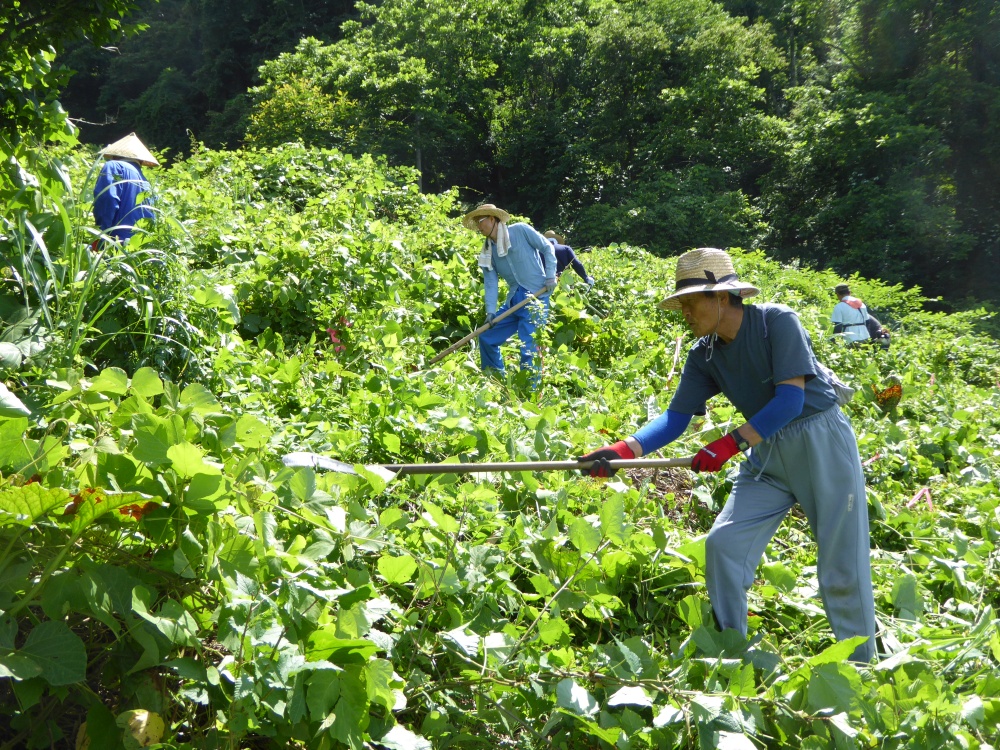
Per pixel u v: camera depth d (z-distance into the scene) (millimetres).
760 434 3398
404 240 8805
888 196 30656
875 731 2805
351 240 7555
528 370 6922
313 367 5738
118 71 53250
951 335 13812
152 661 2273
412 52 38844
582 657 3062
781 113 42156
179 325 4676
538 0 41438
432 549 3314
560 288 8664
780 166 34875
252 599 2389
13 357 3363
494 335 7496
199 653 2365
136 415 2748
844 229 32312
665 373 8102
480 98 39844
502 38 39375
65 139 4605
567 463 3678
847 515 3527
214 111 48906
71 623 2602
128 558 2449
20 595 2314
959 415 7707
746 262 17234
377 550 3059
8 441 2443
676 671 2980
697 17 38438
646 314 9758
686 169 35000
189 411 2949
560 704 2680
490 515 3873
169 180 9570
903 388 8758
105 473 2498
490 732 2727
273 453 3914
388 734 2449
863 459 6336
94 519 2330
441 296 8281
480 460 4664
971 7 32406
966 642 3518
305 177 11531
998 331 19641
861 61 35438
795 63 42500
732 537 3514
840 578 3564
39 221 4176
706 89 35438
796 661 3508
